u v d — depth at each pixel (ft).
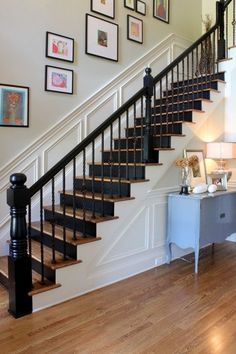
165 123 13.12
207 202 11.20
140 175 11.18
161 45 17.19
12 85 11.44
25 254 8.07
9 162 11.44
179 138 12.25
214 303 8.71
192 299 8.95
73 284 9.04
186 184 11.61
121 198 10.31
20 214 7.98
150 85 11.36
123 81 15.26
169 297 9.07
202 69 15.21
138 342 6.92
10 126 11.43
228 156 12.75
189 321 7.79
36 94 12.12
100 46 14.24
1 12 11.10
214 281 10.23
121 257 10.39
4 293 9.27
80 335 7.18
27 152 11.91
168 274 10.84
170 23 17.84
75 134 13.37
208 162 14.14
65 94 13.01
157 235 11.66
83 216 9.73
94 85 14.07
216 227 11.76
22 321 7.77
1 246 11.27
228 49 14.74
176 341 6.96
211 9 19.61
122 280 10.29
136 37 15.88
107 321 7.76
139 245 11.00
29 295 8.10
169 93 15.78
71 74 13.17
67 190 12.85
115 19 14.90
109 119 10.35
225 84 14.58
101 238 9.73
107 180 11.40
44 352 6.58
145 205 11.12
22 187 7.93
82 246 9.23
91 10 13.88
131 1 15.62
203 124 13.41
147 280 10.31
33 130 12.07
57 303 8.66
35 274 9.27
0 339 7.04
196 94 14.35
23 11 11.67
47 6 12.35
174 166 12.11
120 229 10.32
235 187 14.15
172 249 12.21
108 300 8.87
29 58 11.87
